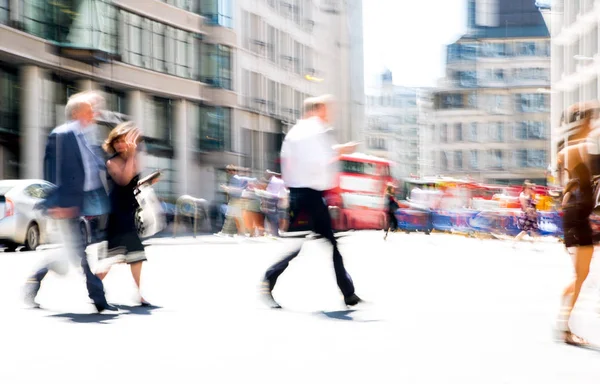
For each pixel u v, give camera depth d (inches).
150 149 1791.3
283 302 397.7
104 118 401.7
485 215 1445.6
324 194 370.0
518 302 405.1
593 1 2306.8
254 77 2384.4
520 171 4441.4
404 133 7140.8
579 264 289.6
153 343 280.7
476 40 4510.3
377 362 246.8
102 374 227.9
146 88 1749.5
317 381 219.0
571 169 294.5
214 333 302.5
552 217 1397.6
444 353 263.4
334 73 3159.5
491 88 4480.8
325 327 318.0
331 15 3174.2
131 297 414.6
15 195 866.8
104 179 378.0
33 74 1430.9
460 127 4554.6
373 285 489.1
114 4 1612.9
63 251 374.3
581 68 2380.7
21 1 1385.3
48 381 218.8
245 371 232.2
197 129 1971.0
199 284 484.1
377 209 1674.5
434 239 1395.2
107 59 1545.3
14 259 719.7
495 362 248.8
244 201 1261.1
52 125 1491.1
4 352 263.1
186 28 1895.9
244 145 2268.7
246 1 2309.3
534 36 4424.2
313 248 931.3
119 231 375.2
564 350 271.4
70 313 358.0
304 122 367.9
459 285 495.2
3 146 1407.5
